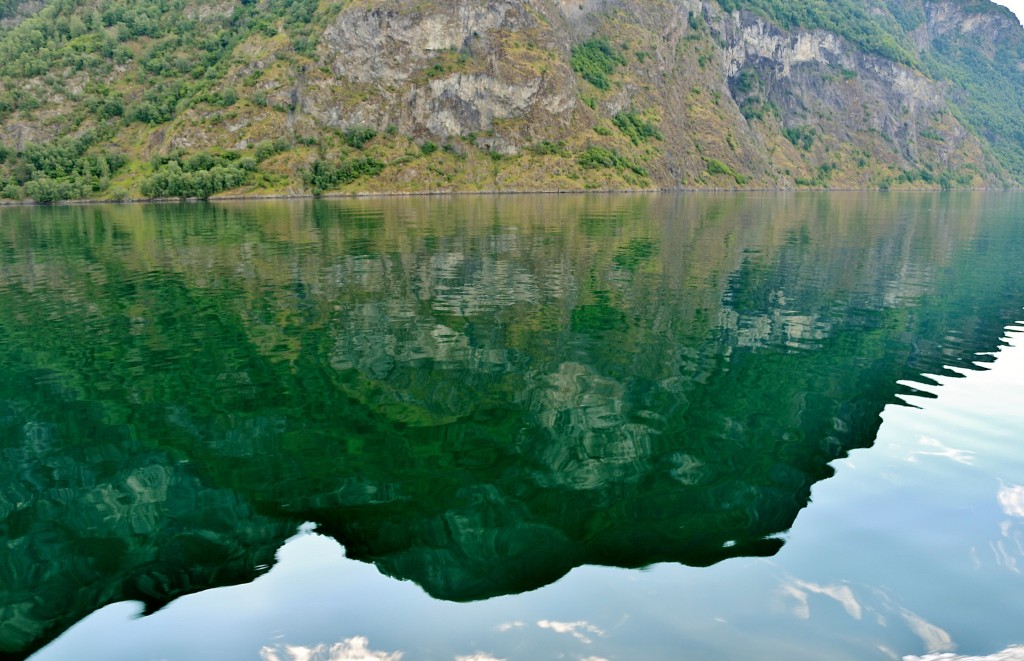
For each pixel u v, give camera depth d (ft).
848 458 33.81
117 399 43.04
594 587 22.94
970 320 65.82
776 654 19.75
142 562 24.81
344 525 27.20
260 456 34.09
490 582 23.25
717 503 28.89
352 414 39.75
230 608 22.08
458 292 78.07
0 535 26.89
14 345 56.65
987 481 31.09
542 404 41.34
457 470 32.22
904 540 25.95
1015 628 20.88
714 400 42.32
